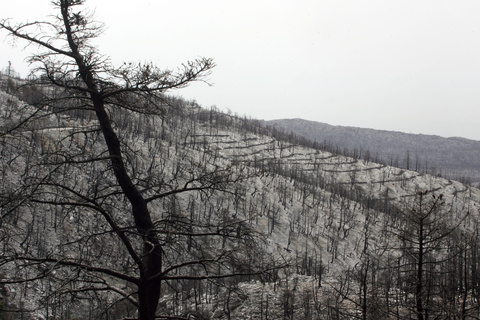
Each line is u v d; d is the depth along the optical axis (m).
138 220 9.07
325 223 141.12
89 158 8.98
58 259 8.06
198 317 9.70
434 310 16.91
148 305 8.83
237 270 8.82
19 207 8.16
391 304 20.05
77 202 8.70
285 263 9.49
